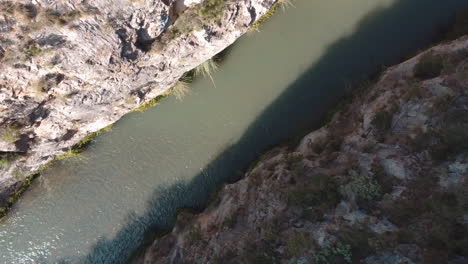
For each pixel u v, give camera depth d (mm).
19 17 9672
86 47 10828
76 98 12258
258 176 13109
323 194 11391
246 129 14844
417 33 13914
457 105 10680
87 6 9945
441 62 11742
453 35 13234
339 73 14250
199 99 14945
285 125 14531
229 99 14914
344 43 14289
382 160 11109
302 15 14359
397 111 11742
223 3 11453
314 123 14242
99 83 12070
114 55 11297
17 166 13867
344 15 14281
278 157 13336
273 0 12859
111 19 10406
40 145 13648
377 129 11781
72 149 14930
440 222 9570
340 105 13836
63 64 11031
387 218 10305
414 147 10883
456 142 10164
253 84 14766
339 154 12195
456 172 10000
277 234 11375
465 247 9125
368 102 12875
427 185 10219
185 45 12195
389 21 14086
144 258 14414
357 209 10734
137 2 10258
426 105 11180
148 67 12312
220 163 14945
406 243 9711
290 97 14570
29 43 10242
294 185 12125
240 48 14586
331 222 10875
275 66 14656
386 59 14023
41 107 12219
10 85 11070
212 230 13109
